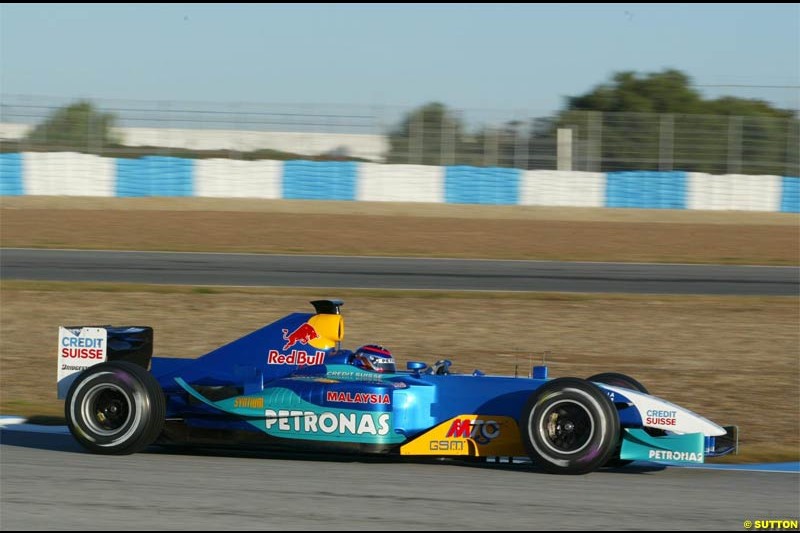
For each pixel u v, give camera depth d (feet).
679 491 70.59
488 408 79.00
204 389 82.33
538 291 202.49
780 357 146.30
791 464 83.87
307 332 84.02
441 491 68.33
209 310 176.35
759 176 391.65
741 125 422.82
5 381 129.80
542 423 74.23
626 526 59.98
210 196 386.52
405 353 145.79
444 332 161.27
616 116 424.87
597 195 392.68
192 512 61.67
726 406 118.01
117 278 211.00
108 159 383.45
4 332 160.45
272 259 246.68
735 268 248.32
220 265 234.17
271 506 63.36
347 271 227.20
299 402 79.00
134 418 78.38
